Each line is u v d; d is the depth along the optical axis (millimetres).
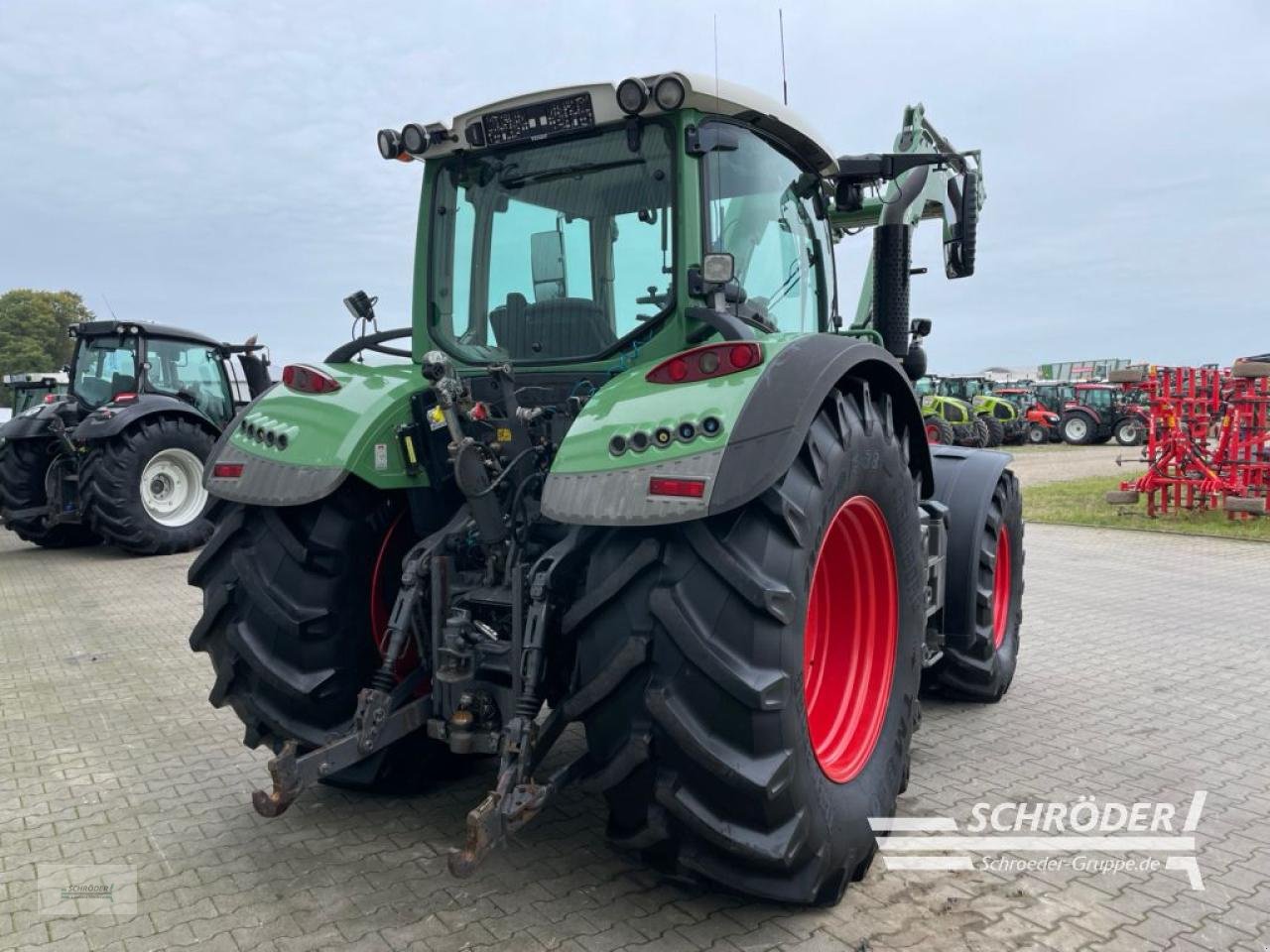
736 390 2404
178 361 10438
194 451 9719
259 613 3016
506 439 3037
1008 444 28875
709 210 2967
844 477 2635
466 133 3229
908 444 3322
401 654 3182
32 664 5367
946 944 2479
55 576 8461
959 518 4312
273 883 2809
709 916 2609
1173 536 10297
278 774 2539
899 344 4340
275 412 3141
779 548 2354
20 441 9719
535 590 2541
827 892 2607
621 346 3020
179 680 5031
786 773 2303
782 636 2324
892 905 2676
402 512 3232
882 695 3070
